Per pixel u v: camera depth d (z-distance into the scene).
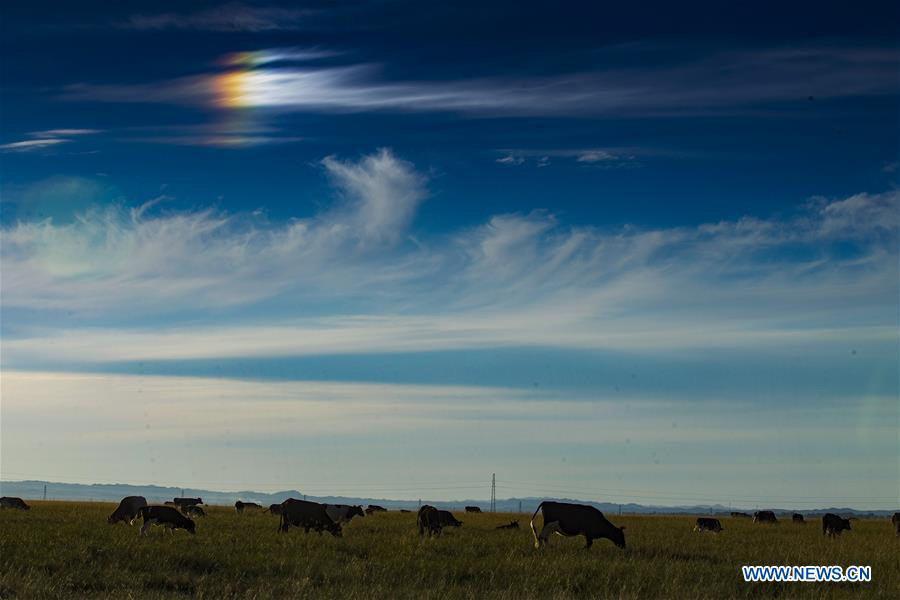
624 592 24.38
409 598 22.36
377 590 22.97
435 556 30.62
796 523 75.19
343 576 25.55
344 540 35.69
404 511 87.31
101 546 29.05
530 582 25.48
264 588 23.22
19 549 27.03
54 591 21.73
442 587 23.73
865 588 27.06
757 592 26.03
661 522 70.00
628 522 67.25
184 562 27.08
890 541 46.25
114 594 21.84
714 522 54.53
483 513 90.38
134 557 27.09
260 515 61.00
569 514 36.59
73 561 25.83
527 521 64.94
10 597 20.91
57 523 41.53
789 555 34.94
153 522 36.41
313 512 39.19
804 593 25.50
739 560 32.97
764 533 53.47
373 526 47.22
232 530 40.41
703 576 27.59
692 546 38.22
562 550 34.44
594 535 36.50
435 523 40.38
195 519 51.53
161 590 23.09
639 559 31.70
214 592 22.73
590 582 26.09
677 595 24.50
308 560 27.77
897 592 26.22
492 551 33.19
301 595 22.25
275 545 32.88
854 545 41.75
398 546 33.53
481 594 23.38
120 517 43.12
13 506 60.00
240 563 26.91
